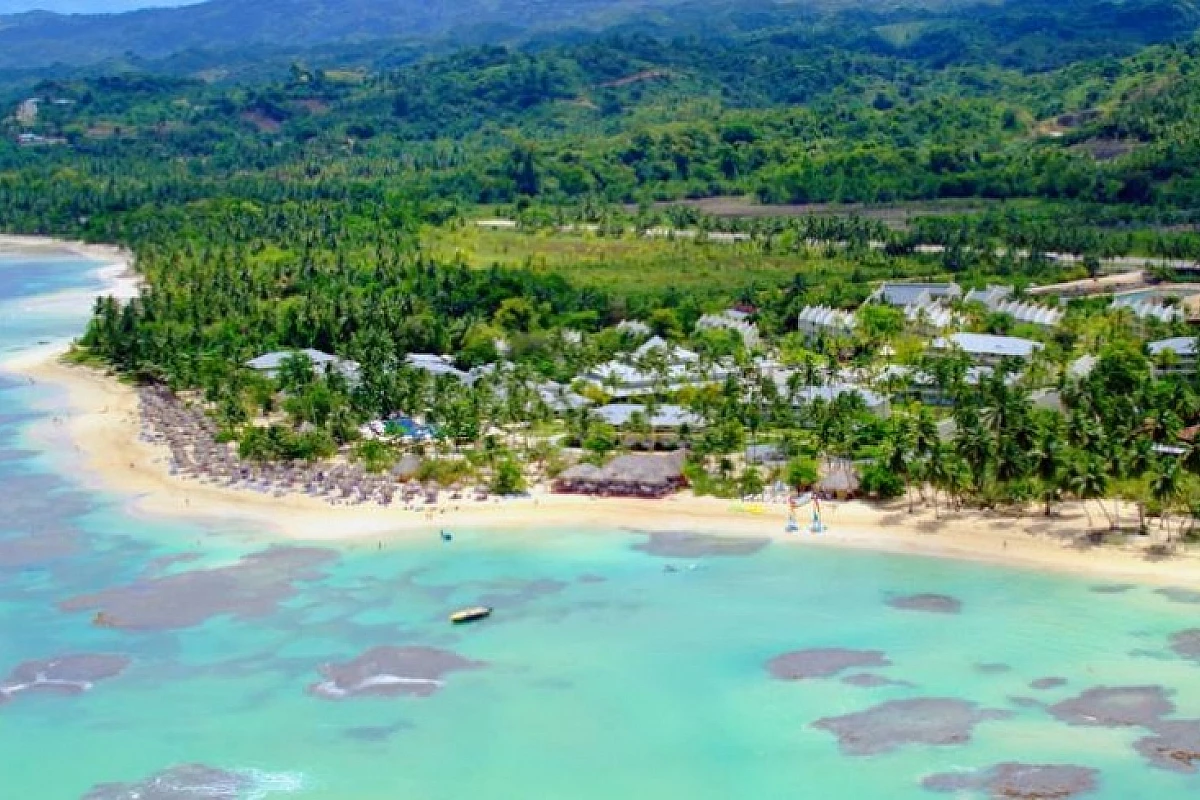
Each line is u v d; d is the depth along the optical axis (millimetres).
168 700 138250
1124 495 185625
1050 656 142125
